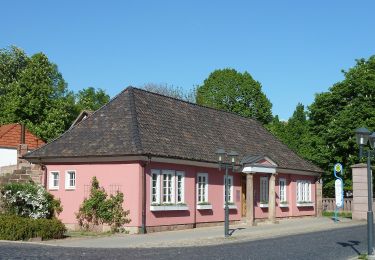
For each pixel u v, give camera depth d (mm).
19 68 61625
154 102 31828
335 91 48750
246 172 32438
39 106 52719
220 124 36531
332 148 48281
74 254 17078
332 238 23859
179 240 22875
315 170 41969
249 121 41281
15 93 52938
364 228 30125
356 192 38188
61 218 28219
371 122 45938
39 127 51469
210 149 31938
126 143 27062
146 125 28922
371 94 47312
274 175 35125
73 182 28375
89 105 62312
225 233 24688
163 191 28109
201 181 31234
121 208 26750
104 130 28547
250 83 69750
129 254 17516
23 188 26094
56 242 21766
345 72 49531
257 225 32500
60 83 66250
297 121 71500
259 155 33969
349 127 46938
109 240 22812
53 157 28281
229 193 33719
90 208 27172
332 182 48188
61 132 52812
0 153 45344
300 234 26297
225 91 69375
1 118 53562
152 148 27219
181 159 28625
